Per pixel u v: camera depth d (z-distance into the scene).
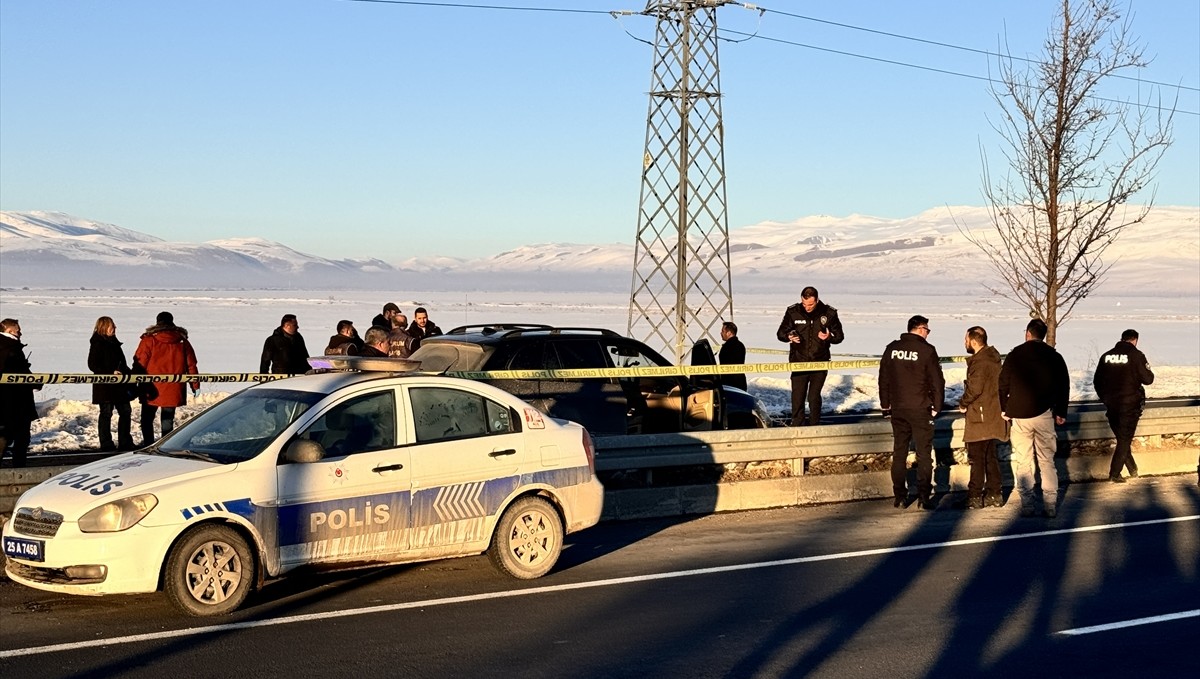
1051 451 12.21
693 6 28.12
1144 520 12.08
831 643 7.36
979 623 7.89
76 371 40.75
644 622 7.85
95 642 7.19
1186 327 96.94
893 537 11.05
